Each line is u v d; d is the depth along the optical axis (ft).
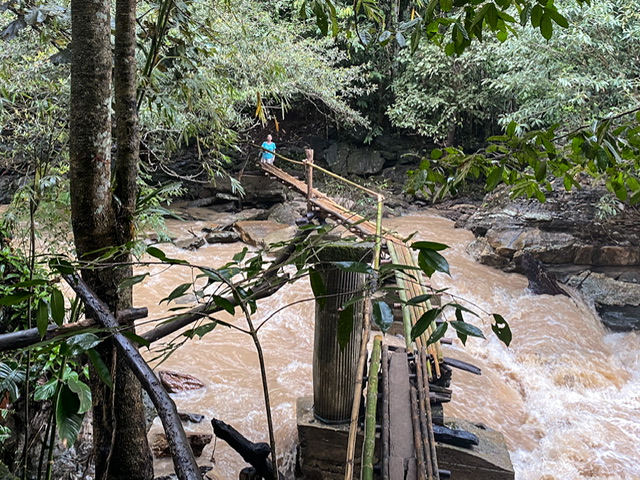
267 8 33.06
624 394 19.40
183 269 26.35
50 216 12.09
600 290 25.59
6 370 6.00
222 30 19.04
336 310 11.59
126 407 6.09
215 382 17.84
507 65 30.07
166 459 13.00
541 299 24.77
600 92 25.82
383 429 9.45
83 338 3.23
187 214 35.01
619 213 26.58
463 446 11.79
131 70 5.91
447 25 4.78
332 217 21.79
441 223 35.09
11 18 13.19
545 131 4.71
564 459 15.38
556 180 29.27
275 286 3.89
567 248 26.32
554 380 19.89
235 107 25.05
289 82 24.71
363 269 3.38
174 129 14.33
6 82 12.11
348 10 28.40
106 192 5.75
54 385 4.42
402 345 19.07
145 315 4.82
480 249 28.84
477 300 24.62
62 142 12.12
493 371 20.06
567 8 24.09
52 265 3.78
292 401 16.83
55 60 7.30
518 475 14.83
